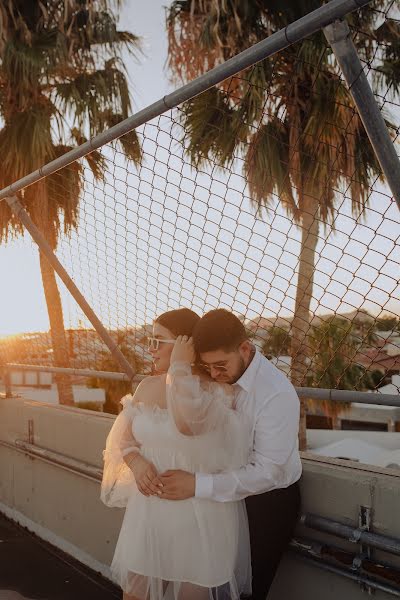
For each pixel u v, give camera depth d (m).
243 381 2.13
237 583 2.23
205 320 2.11
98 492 3.66
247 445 2.15
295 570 2.53
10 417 4.63
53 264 3.47
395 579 2.13
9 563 3.80
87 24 13.86
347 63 1.90
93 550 3.70
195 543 2.09
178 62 12.73
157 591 2.14
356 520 2.28
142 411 2.24
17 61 13.06
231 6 11.73
